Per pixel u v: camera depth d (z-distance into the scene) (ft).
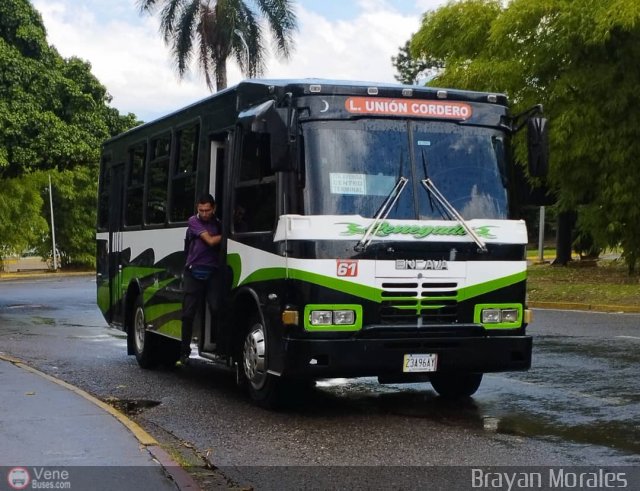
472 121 28.99
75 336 55.52
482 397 31.32
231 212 30.91
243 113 29.73
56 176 169.48
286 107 26.94
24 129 79.82
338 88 27.45
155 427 27.45
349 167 27.17
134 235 42.14
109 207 47.26
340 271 26.48
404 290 27.02
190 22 125.80
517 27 78.95
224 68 127.95
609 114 78.13
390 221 27.02
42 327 61.72
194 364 42.24
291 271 26.55
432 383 32.12
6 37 82.74
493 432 25.82
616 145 77.97
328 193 26.78
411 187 27.63
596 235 85.51
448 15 88.53
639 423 26.73
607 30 71.26
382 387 33.99
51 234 182.91
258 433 26.27
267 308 27.89
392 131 27.91
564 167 81.00
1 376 33.55
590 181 81.41
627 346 44.06
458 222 27.76
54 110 83.46
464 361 27.55
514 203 29.12
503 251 28.32
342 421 27.71
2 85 79.97
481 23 85.81
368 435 25.72
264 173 28.45
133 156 43.34
